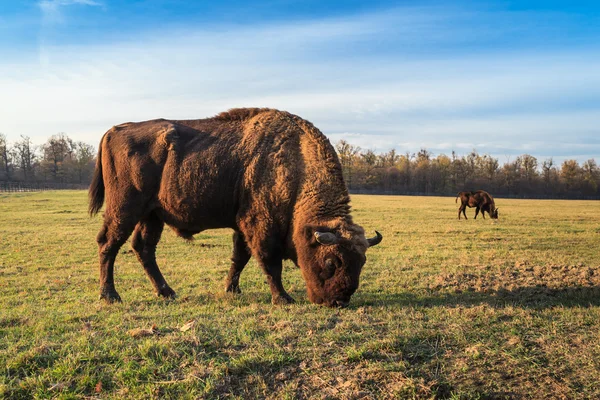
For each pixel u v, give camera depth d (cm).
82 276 994
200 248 1457
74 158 10500
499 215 3194
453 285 875
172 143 772
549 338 516
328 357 464
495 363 454
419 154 12294
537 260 1209
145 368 432
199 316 627
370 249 1434
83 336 508
